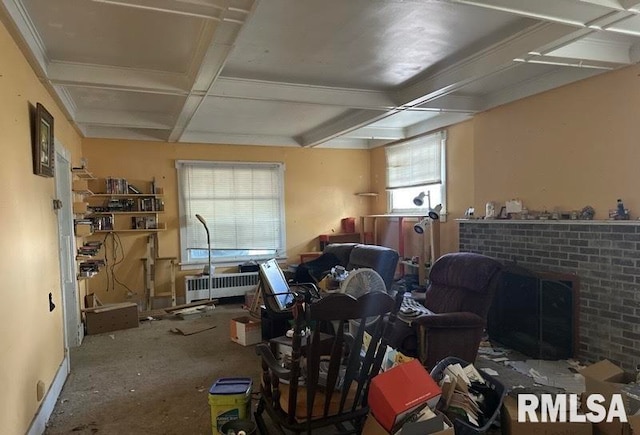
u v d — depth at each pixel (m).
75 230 4.44
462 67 3.37
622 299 3.19
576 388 2.96
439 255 5.49
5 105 2.24
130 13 2.46
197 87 3.45
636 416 1.84
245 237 6.59
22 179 2.49
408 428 1.81
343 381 2.11
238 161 6.52
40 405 2.60
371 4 2.41
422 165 5.91
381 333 2.11
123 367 3.62
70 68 3.22
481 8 2.41
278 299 3.71
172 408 2.84
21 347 2.30
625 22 2.51
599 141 3.38
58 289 3.33
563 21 2.37
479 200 4.67
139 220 5.88
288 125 5.80
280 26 2.68
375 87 4.04
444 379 2.24
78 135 5.41
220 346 4.18
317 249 7.05
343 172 7.22
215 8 2.24
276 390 2.16
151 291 5.91
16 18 2.29
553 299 3.60
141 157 5.97
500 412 2.19
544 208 3.88
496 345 3.98
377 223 6.98
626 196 3.20
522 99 4.08
